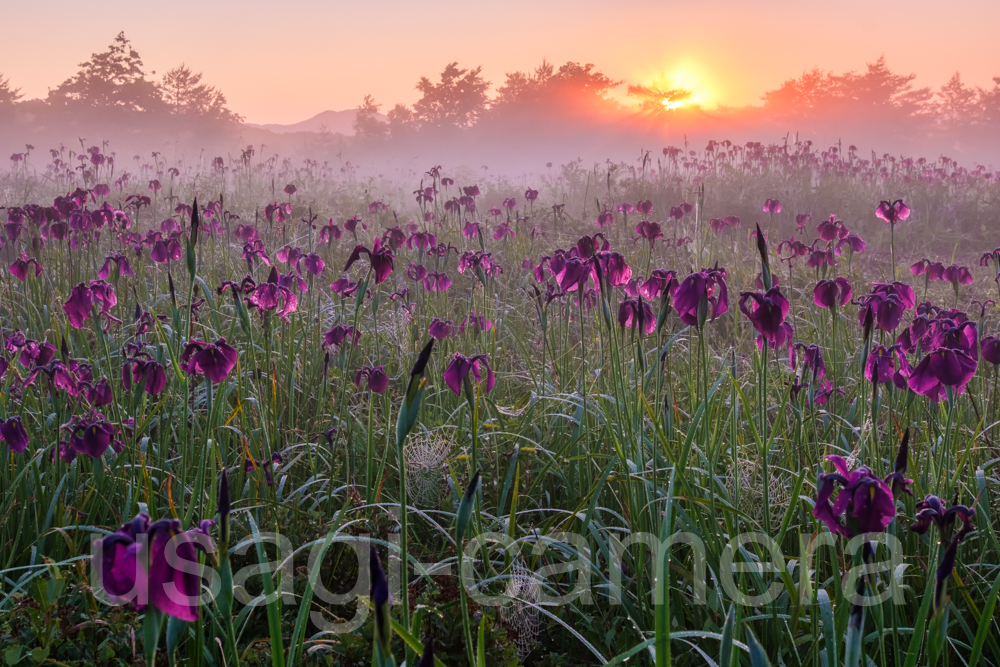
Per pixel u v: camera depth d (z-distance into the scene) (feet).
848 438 12.63
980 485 8.25
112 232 26.25
